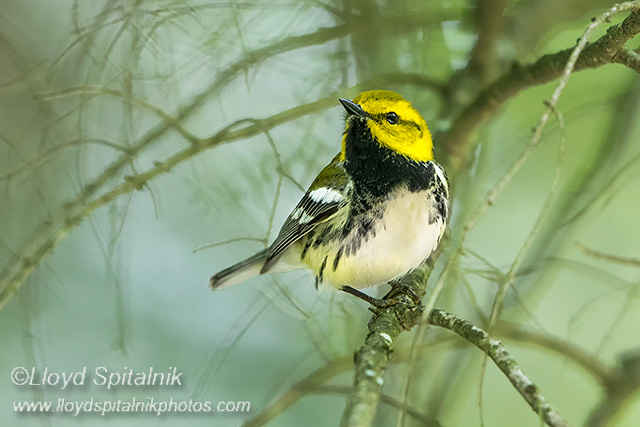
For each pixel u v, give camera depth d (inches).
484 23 401.4
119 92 329.4
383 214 352.2
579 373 446.9
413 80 406.0
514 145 437.4
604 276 383.6
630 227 456.4
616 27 287.6
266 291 361.7
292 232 380.8
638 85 406.6
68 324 439.2
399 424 211.8
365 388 226.8
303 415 432.8
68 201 355.9
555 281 461.1
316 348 369.7
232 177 406.6
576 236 411.2
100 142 332.5
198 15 377.4
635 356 380.2
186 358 451.2
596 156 407.8
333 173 371.2
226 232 417.4
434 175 361.4
